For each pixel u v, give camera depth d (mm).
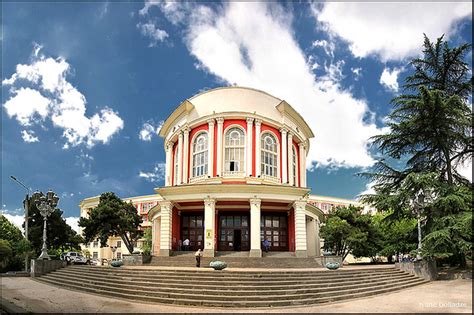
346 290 16578
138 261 26000
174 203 29953
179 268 21203
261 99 34125
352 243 34344
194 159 33562
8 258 32656
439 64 25141
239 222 31422
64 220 46375
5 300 14398
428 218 23469
